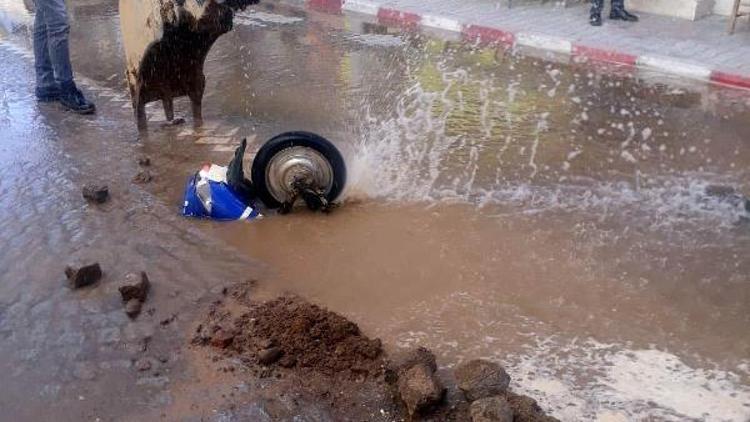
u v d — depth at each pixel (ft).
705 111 23.88
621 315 13.43
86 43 34.12
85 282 14.58
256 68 29.40
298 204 17.89
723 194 17.80
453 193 18.25
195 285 14.56
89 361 12.47
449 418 10.96
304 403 11.35
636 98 25.16
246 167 19.85
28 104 25.72
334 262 15.33
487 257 15.39
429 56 30.76
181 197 18.44
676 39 30.89
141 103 22.31
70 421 11.18
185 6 19.81
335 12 39.42
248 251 15.85
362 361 12.15
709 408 11.15
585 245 15.81
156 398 11.57
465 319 13.35
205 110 24.88
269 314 13.35
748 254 15.34
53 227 17.02
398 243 15.99
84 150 21.49
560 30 32.86
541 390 11.56
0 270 15.30
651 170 19.48
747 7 33.01
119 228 16.92
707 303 13.76
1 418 11.30
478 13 36.50
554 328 13.07
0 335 13.23
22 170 20.18
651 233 16.28
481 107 24.40
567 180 18.88
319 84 27.25
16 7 42.96
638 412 11.07
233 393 11.59
